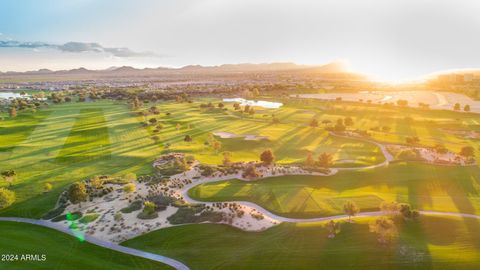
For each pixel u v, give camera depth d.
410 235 56.84
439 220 62.03
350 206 61.41
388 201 72.12
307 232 58.19
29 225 62.91
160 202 69.75
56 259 51.38
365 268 48.81
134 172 90.38
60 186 81.00
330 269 48.88
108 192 76.12
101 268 49.50
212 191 77.00
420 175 89.69
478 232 58.03
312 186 82.00
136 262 51.12
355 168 95.75
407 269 48.44
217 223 61.59
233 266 49.97
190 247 54.84
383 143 122.38
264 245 54.78
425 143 123.56
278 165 95.56
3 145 113.81
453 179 86.94
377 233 56.31
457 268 48.34
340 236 56.56
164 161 98.81
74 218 65.00
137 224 61.69
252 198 73.81
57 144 115.62
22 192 77.50
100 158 101.56
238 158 106.25
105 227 61.12
